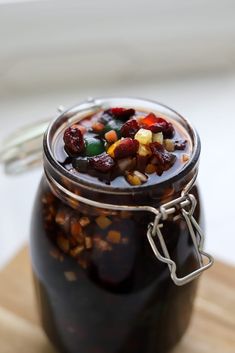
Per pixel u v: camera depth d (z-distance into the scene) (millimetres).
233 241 612
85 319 430
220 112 749
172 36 770
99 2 719
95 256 397
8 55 726
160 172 386
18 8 695
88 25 731
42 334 498
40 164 517
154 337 449
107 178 379
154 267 401
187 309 456
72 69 762
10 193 655
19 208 641
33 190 659
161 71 797
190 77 793
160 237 375
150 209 372
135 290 408
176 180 371
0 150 523
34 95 749
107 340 441
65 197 393
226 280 534
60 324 449
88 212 388
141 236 389
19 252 553
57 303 434
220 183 675
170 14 751
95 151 396
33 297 519
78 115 433
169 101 756
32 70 746
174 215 389
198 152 388
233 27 782
